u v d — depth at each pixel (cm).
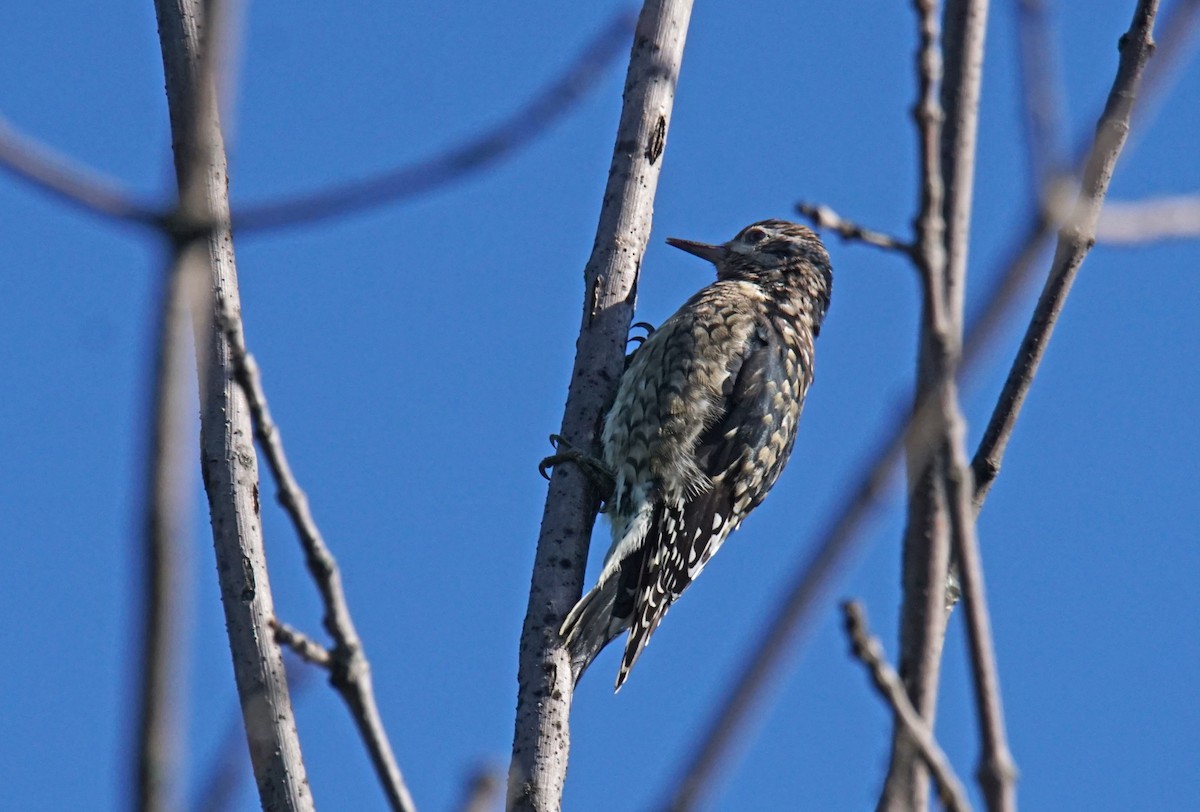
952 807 529
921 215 560
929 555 595
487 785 477
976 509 822
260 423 598
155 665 405
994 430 830
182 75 942
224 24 474
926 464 598
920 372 545
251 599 916
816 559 450
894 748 549
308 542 595
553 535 1145
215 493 937
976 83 649
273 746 876
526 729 1019
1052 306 826
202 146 450
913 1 574
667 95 1234
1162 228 527
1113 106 796
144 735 403
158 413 410
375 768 586
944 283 620
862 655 545
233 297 934
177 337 415
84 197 431
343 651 592
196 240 432
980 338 466
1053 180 468
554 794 996
